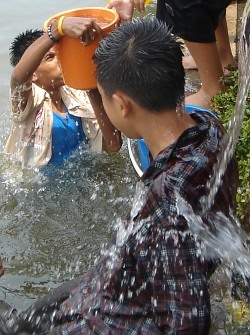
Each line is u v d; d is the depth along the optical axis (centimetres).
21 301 346
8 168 429
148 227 222
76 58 361
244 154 349
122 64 224
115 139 421
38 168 425
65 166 427
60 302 303
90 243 379
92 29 352
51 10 622
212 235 231
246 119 364
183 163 221
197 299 215
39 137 419
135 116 230
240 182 337
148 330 236
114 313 246
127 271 235
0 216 402
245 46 326
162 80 221
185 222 216
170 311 217
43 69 403
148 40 225
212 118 243
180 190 218
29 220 397
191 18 418
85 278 277
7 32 590
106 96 233
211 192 225
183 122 231
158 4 443
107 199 405
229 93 407
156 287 222
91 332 253
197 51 432
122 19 411
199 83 511
